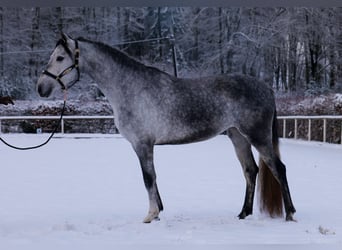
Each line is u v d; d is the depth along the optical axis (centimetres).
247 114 604
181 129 600
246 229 558
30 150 1611
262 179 623
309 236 520
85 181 929
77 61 608
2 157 1380
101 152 1536
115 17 3975
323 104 2059
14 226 580
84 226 571
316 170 1073
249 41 3497
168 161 1280
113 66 605
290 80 3484
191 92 603
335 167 1124
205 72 3609
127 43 3831
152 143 600
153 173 596
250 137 607
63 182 916
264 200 622
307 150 1562
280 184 606
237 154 643
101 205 709
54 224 585
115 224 584
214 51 3644
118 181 930
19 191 820
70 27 3938
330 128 1838
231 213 655
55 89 612
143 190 834
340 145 1662
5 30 3850
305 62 3484
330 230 546
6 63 3847
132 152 1538
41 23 3953
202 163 1232
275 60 3534
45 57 3934
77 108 2847
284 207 632
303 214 641
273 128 621
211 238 513
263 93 615
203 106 600
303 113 2228
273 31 3369
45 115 2844
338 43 3256
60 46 607
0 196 776
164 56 3903
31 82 3800
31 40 3916
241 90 609
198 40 3831
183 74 3781
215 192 812
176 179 950
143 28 3981
